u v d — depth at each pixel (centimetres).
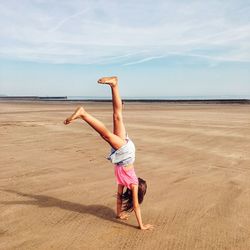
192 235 531
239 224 574
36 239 513
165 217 605
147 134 1594
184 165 998
